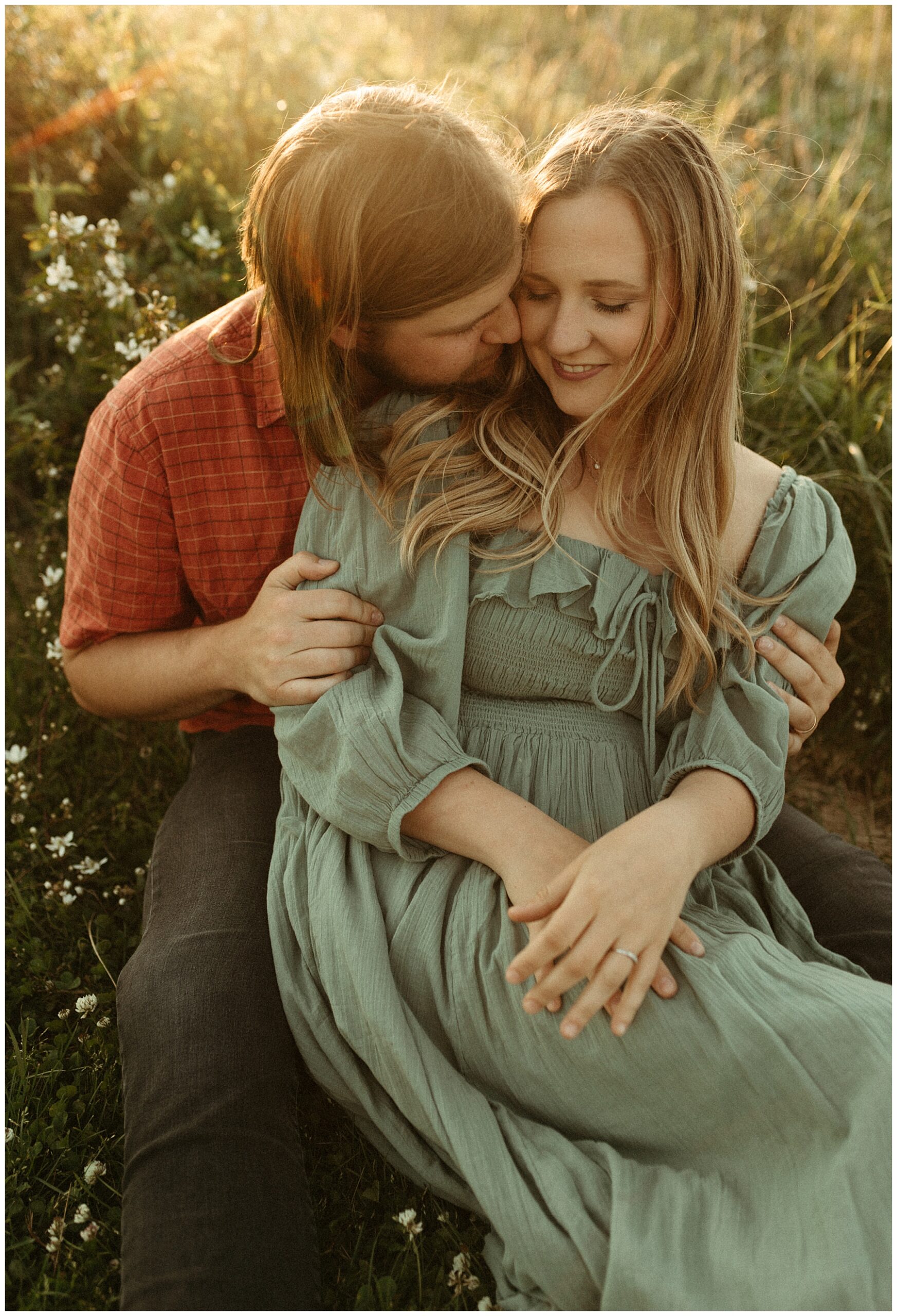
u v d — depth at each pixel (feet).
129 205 10.11
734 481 4.97
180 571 5.86
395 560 4.77
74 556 5.79
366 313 4.37
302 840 4.98
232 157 9.70
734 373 4.79
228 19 10.16
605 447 4.93
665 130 4.55
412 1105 4.27
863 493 8.02
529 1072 4.30
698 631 4.75
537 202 4.49
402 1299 4.40
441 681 4.69
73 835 6.85
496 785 4.62
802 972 4.21
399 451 4.80
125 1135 4.47
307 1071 5.17
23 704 7.80
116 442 5.47
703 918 4.61
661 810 4.41
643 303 4.46
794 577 5.08
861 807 7.86
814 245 10.33
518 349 4.89
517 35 14.34
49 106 10.00
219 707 6.23
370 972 4.35
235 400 5.47
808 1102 3.84
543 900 4.17
